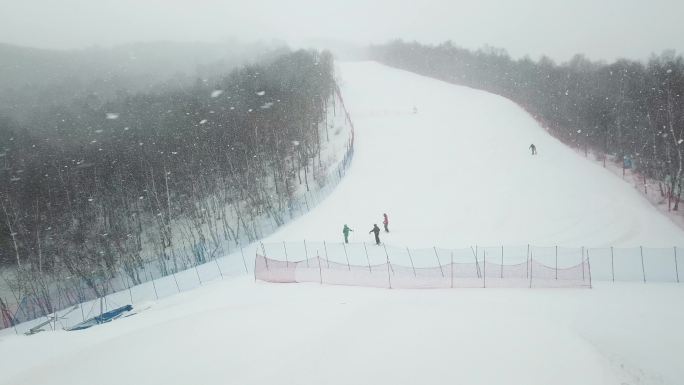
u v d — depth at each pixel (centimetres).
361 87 9206
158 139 6588
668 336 1570
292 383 1331
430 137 5672
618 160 5547
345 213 3728
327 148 5984
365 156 5231
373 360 1409
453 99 7694
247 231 4562
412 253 2669
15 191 5775
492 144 5241
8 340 1869
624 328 1630
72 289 4438
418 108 7150
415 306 1802
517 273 2156
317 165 5538
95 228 5291
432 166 4678
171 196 5728
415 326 1609
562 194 3766
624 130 6388
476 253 2581
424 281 2127
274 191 5369
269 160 5847
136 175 5853
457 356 1402
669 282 2144
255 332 1692
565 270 2197
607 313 1753
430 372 1333
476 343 1470
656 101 6638
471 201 3719
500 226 3234
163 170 5809
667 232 3088
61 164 6322
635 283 2133
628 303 1856
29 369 1575
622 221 3259
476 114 6575
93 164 6169
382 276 2198
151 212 5578
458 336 1520
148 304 2445
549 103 8444
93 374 1513
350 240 3072
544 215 3391
